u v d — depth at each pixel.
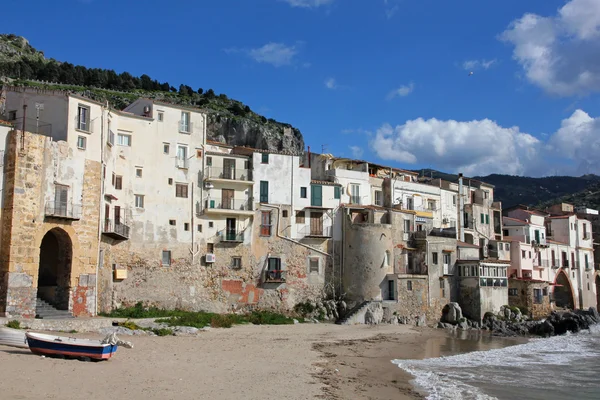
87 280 48.25
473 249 76.81
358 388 29.45
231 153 66.25
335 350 43.75
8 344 32.69
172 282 57.53
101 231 50.47
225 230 61.34
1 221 43.12
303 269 65.12
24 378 24.12
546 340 62.06
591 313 76.94
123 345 34.34
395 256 69.62
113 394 23.08
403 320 66.75
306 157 78.69
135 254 55.66
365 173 73.50
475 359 44.50
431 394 29.44
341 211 68.56
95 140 50.16
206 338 44.41
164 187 58.41
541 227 97.25
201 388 25.78
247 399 24.48
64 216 45.84
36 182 44.59
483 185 92.19
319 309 64.25
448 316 71.38
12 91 49.72
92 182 49.44
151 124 58.31
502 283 75.81
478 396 29.41
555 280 97.62
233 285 61.12
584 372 39.88
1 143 43.72
